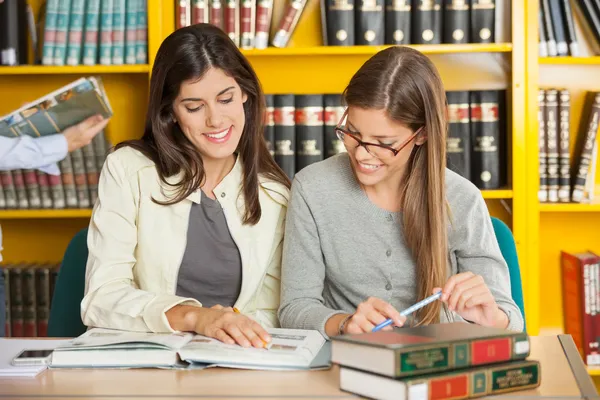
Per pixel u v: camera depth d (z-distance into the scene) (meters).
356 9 2.81
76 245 2.07
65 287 2.05
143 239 1.89
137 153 1.91
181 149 1.90
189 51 1.78
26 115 2.73
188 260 1.91
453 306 1.52
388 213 1.79
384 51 1.69
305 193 1.82
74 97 2.76
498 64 2.99
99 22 2.84
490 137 2.82
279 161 2.84
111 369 1.40
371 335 1.27
